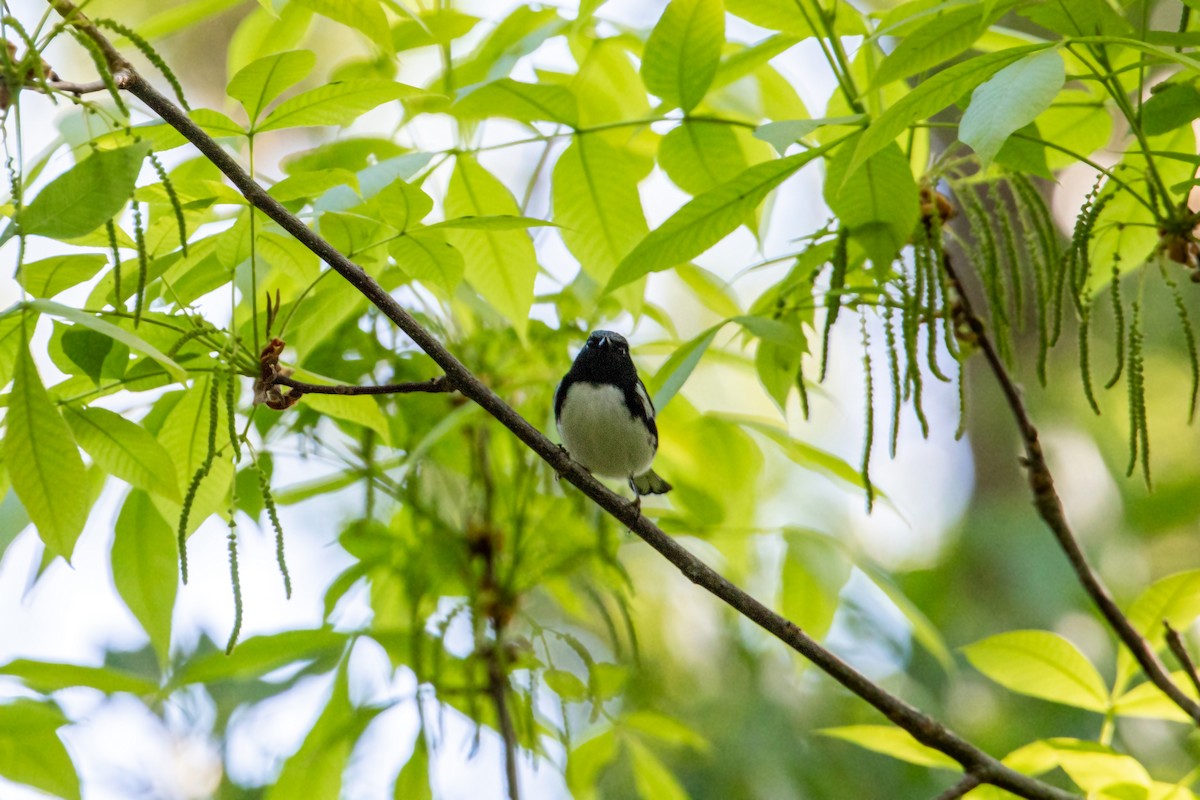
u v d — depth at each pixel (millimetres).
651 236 6277
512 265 7457
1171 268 13992
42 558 6891
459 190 7289
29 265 5426
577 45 8453
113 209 4660
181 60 15641
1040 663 6477
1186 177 7504
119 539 6859
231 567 5465
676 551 6422
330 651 7641
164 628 6922
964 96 6266
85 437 5828
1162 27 11531
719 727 11219
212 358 6113
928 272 6340
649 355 8859
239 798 10234
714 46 6645
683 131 7160
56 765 7129
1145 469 5840
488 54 7809
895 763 11516
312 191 5965
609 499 6414
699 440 9133
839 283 6551
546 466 8664
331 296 6746
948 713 12203
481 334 8727
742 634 11875
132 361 6355
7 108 4859
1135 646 6453
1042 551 12523
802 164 6086
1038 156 6328
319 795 7586
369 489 7953
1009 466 14500
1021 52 4953
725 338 9398
